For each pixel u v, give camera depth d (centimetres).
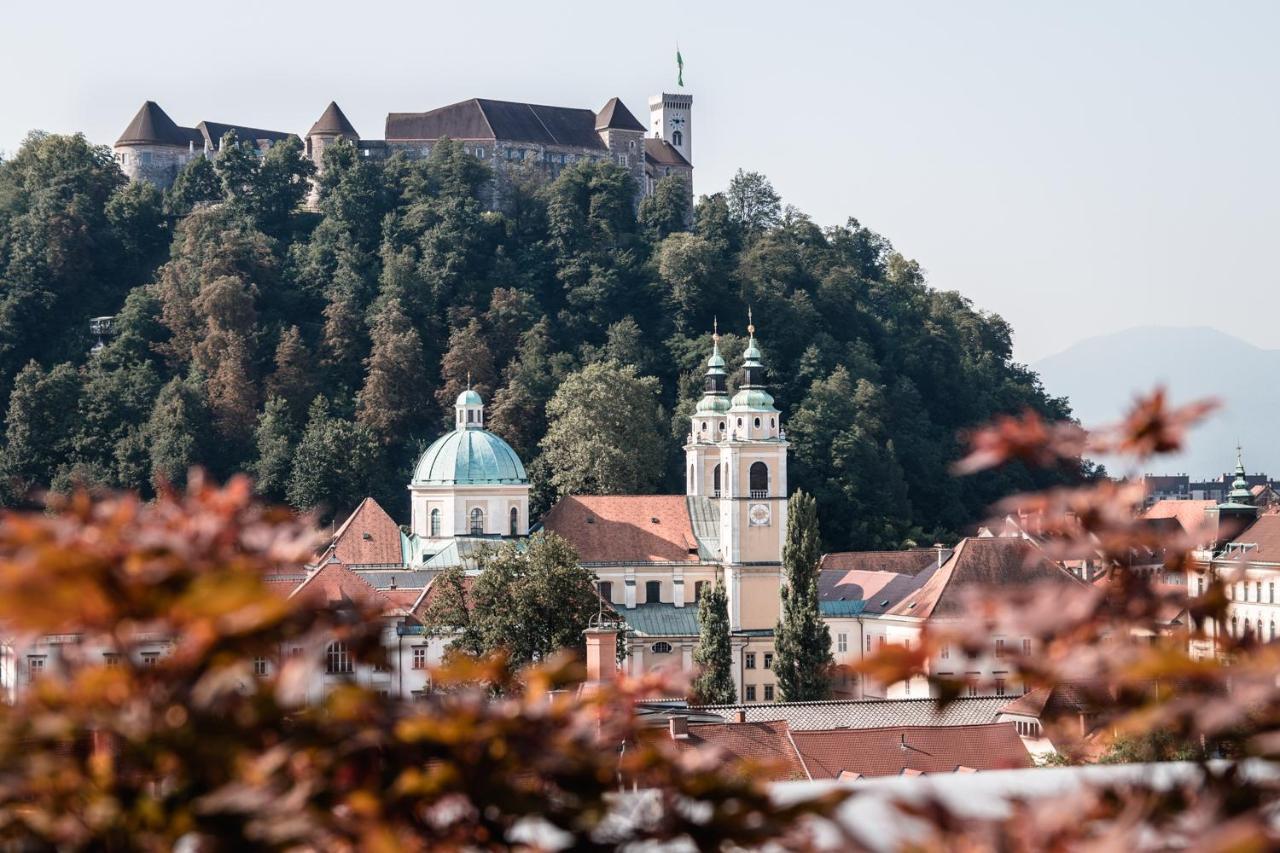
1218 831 2944
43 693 3494
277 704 3562
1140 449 3772
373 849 3388
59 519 3600
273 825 3438
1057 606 3609
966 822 3375
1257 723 3500
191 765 3462
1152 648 3478
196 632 3459
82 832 3494
